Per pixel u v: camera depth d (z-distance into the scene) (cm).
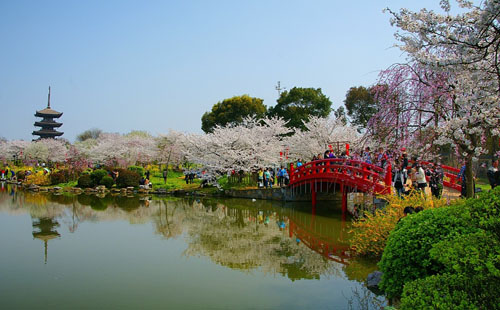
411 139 734
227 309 805
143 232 1633
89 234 1591
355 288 895
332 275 1007
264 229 1688
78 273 1066
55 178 3672
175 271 1079
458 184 1526
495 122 648
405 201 1012
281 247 1352
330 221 1800
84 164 4066
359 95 3391
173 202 2583
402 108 735
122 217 2017
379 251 1071
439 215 653
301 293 885
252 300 849
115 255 1255
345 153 1903
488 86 654
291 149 3083
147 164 5075
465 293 421
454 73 630
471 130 667
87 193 3177
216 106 5197
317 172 2031
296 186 2327
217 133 3086
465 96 671
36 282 991
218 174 2894
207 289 930
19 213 2141
